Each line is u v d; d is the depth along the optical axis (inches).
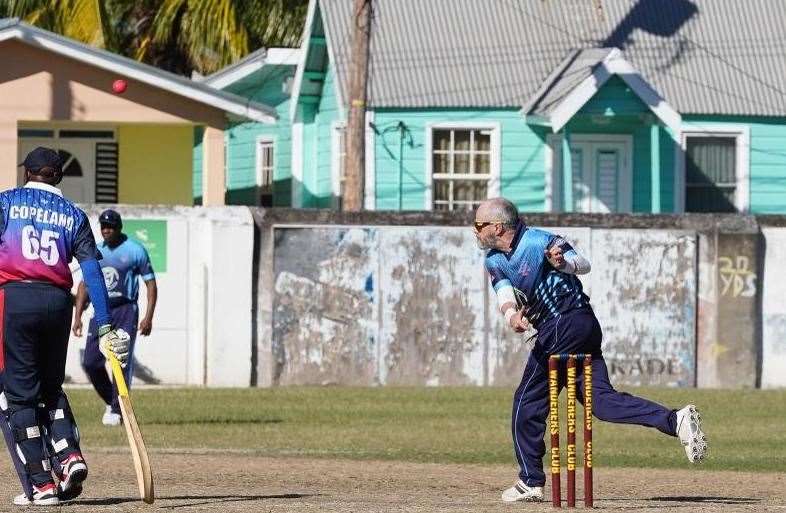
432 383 3415.4
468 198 4411.9
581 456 2292.1
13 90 4067.4
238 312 3346.5
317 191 4699.8
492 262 1507.1
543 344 1504.7
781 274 3503.9
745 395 3289.9
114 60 4082.2
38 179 1456.7
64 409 1460.4
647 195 4429.1
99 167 4443.9
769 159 4525.1
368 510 1425.9
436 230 3410.4
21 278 1427.2
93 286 1439.5
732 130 4493.1
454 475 1940.2
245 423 2635.3
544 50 4515.3
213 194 4200.3
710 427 2704.2
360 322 3393.2
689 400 3169.3
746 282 3481.8
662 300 3472.0
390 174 4360.2
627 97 4237.2
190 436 2429.9
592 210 4416.8
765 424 2758.4
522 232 1502.2
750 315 3481.8
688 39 4608.8
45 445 1472.7
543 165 4394.7
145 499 1374.3
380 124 4360.2
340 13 4441.4
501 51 4485.7
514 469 2031.3
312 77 4630.9
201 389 3253.0
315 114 4717.0
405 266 3408.0
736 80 4539.9
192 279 3348.9
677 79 4512.8
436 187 4394.7
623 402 1478.8
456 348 3420.3
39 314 1422.2
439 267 3415.4
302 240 3376.0
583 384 1476.4
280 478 1865.2
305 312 3376.0
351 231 3390.7
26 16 5354.3
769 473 2044.8
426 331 3410.4
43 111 4087.1
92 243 1451.8
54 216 1440.7
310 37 4537.4
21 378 1428.4
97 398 2994.6
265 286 3361.2
